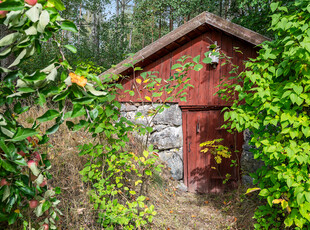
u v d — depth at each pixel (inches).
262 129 118.5
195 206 177.6
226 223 150.3
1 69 52.2
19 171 62.7
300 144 104.9
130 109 226.5
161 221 146.8
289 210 101.1
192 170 210.2
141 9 557.0
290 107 110.7
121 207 112.9
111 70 207.0
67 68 54.1
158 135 218.1
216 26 176.9
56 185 127.0
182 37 193.0
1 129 50.2
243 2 297.7
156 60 216.2
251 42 170.6
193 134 210.7
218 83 197.0
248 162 187.5
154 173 189.0
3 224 80.0
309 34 92.1
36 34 47.1
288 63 103.6
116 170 128.8
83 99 54.6
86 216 120.1
